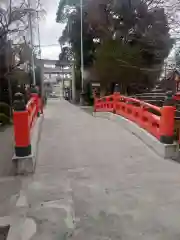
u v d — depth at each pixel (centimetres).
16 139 434
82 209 305
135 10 1709
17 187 372
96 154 532
